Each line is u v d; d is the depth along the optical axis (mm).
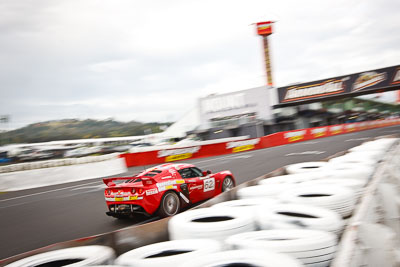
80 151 38094
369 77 36000
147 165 20656
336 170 5148
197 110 45062
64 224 6750
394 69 34906
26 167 19344
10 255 5012
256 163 14938
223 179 7812
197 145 23172
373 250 2086
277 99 40375
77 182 15469
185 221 3188
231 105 42156
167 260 2303
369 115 72750
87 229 6203
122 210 6242
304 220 2775
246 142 25781
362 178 4887
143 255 2516
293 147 22016
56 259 2543
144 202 5973
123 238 3100
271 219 2988
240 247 2359
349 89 36781
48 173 15562
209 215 3314
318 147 19766
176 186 6504
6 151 35906
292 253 2211
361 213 2488
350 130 42750
